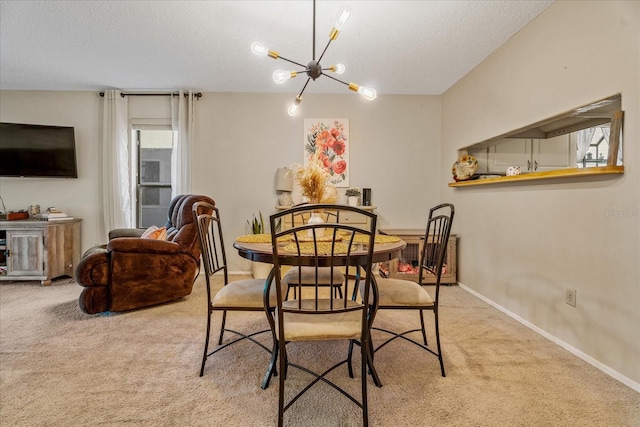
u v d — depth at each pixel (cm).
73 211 402
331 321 145
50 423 138
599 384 168
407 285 188
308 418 142
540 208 233
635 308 165
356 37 270
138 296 267
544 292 228
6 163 370
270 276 156
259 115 406
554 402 153
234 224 408
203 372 175
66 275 380
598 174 182
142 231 346
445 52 296
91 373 176
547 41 227
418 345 197
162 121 402
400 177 413
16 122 395
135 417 142
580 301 198
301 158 408
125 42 282
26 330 231
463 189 349
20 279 349
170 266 282
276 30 261
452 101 380
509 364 188
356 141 410
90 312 251
